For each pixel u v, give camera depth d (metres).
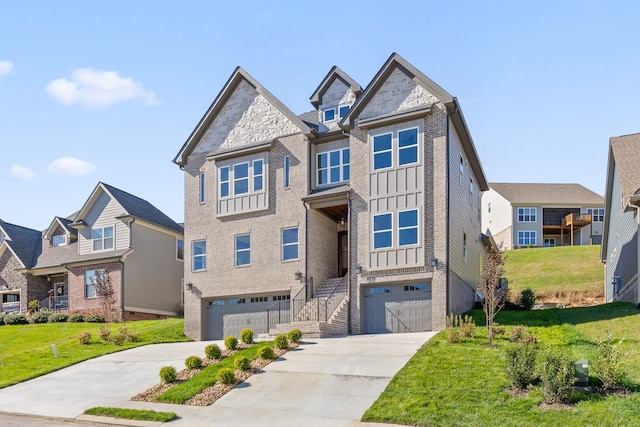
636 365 16.16
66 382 19.23
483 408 14.07
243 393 16.45
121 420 15.16
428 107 24.64
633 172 25.27
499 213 68.06
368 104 26.30
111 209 39.47
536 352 15.65
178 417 15.07
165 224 41.31
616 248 31.27
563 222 66.00
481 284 21.62
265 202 28.30
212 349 19.97
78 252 40.28
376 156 25.73
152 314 39.00
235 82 30.27
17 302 42.97
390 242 24.89
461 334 20.11
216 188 29.77
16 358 23.03
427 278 24.08
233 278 28.61
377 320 25.08
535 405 14.09
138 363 20.91
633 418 12.80
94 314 36.66
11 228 44.28
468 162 30.25
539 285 44.44
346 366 18.00
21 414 16.09
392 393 15.41
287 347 20.77
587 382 14.81
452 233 25.03
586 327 21.02
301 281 26.89
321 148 28.36
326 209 28.23
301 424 14.04
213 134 30.55
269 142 28.45
